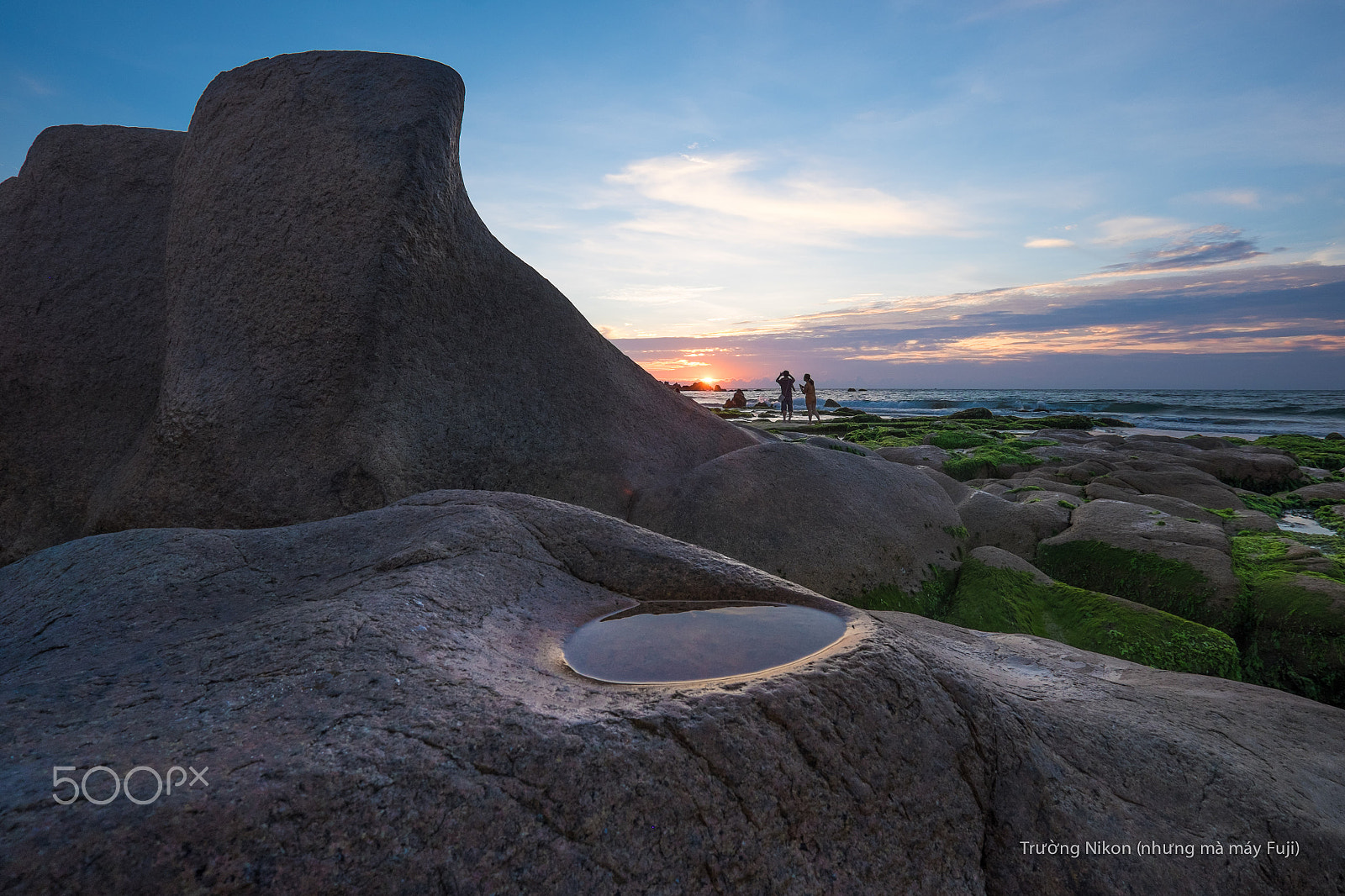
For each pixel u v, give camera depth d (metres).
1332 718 2.47
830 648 1.76
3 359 4.65
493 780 1.21
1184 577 4.78
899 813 1.48
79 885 0.96
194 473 4.01
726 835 1.30
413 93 4.41
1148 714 2.23
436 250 4.46
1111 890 1.58
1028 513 5.91
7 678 1.52
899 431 18.09
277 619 1.67
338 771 1.16
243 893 1.01
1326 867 1.77
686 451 5.38
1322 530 7.43
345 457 3.90
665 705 1.43
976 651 2.92
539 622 1.94
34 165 5.18
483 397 4.61
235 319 4.23
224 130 4.62
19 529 4.39
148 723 1.28
